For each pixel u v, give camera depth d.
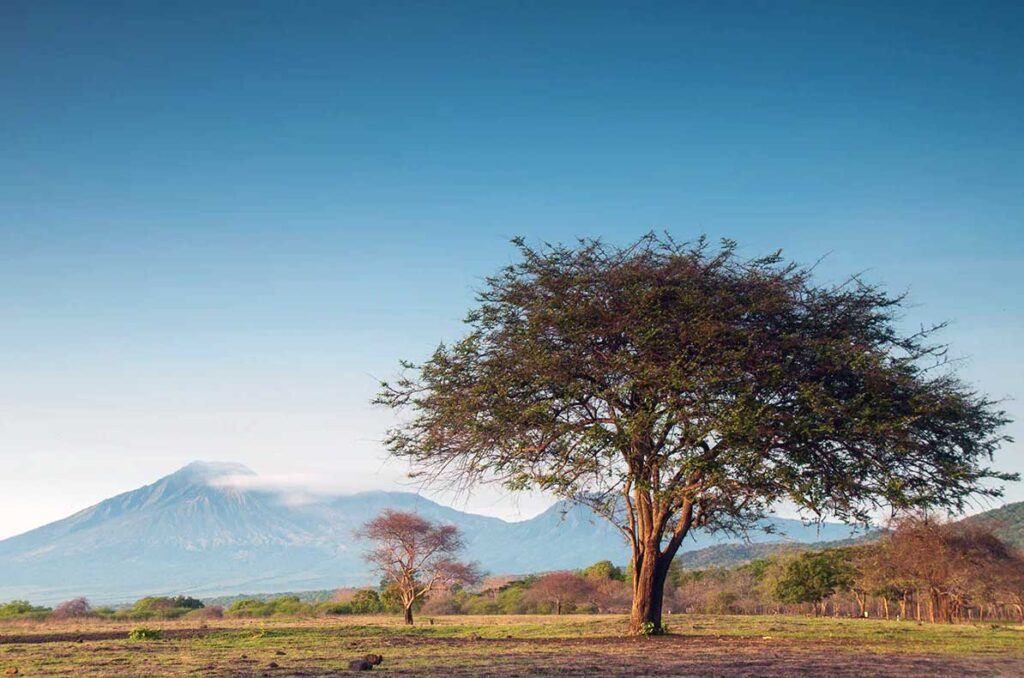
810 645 23.08
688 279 24.62
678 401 23.25
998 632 30.52
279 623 42.78
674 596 80.25
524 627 34.41
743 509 25.75
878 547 57.16
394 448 26.67
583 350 24.81
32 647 23.12
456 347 25.94
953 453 24.73
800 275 25.12
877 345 24.95
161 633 28.92
